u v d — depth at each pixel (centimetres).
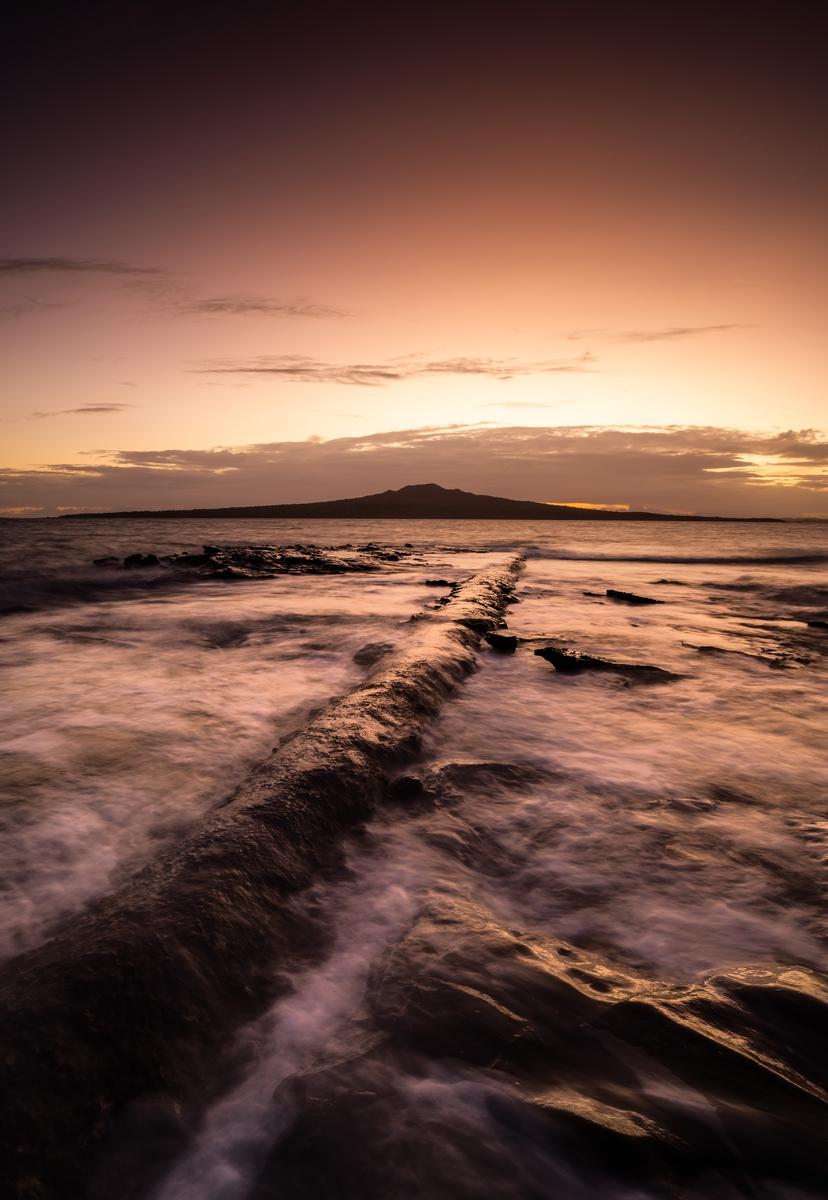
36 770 454
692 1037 193
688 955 252
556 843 352
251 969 240
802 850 340
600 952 257
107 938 232
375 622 1191
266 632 1102
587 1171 155
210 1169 165
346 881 312
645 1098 174
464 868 328
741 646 1003
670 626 1211
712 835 359
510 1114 170
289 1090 183
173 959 227
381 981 229
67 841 351
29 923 277
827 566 3338
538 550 4647
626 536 7606
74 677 759
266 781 383
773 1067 185
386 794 409
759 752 502
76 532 6253
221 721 584
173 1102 185
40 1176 157
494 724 572
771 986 220
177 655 907
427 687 632
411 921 278
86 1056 188
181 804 404
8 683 726
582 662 795
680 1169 155
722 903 291
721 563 3541
